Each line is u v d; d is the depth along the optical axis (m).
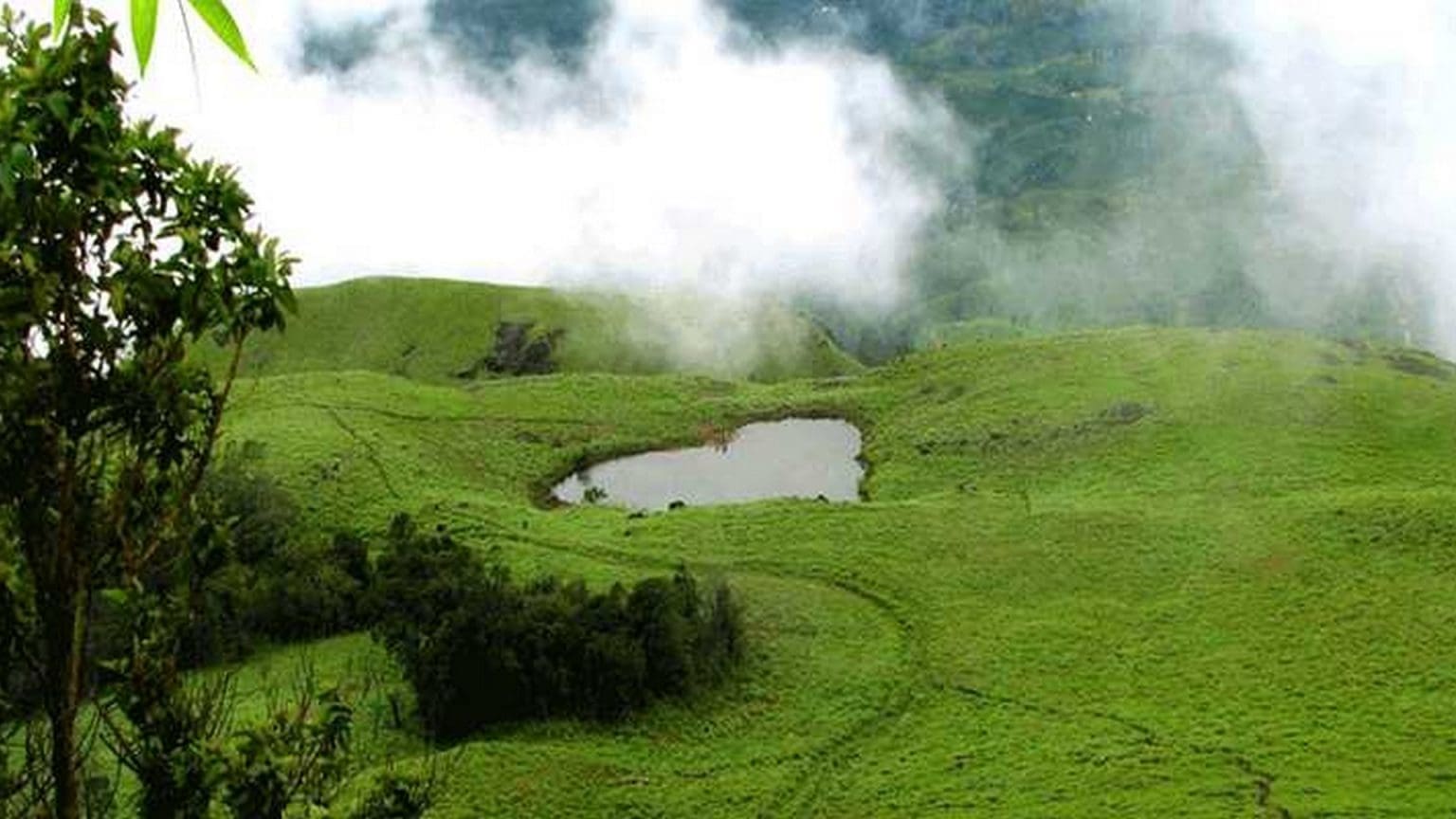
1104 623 101.25
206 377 8.77
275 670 92.81
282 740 10.10
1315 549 107.06
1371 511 111.00
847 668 98.31
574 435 174.75
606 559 121.44
